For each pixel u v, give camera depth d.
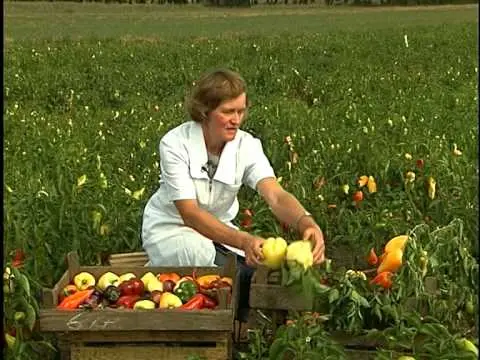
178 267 5.05
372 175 7.65
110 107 15.77
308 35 34.03
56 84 16.98
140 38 33.25
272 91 17.61
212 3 69.94
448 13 59.16
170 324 4.33
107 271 5.04
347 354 4.44
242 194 7.72
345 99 13.90
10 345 4.45
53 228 5.77
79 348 4.41
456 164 7.62
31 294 4.88
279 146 9.18
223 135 5.05
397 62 22.47
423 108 12.08
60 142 9.41
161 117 11.66
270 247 4.37
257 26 46.53
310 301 4.48
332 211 6.88
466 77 18.12
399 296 4.51
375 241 6.00
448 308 4.72
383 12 61.56
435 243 4.93
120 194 6.67
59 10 62.47
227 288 4.46
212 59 22.86
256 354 4.43
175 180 5.02
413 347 4.25
